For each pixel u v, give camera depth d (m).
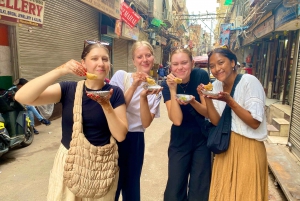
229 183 1.92
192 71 2.29
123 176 2.22
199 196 2.21
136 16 10.52
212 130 2.04
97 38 9.72
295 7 5.17
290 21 5.55
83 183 1.52
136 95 2.15
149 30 16.03
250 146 1.87
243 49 16.58
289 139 4.45
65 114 1.61
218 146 1.91
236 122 1.89
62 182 1.58
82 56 1.64
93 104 1.58
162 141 5.32
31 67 6.08
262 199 1.92
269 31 7.70
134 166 2.21
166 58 24.12
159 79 16.14
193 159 2.23
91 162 1.53
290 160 3.74
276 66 8.62
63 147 1.62
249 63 13.91
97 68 1.58
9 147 4.13
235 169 1.90
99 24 9.79
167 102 2.25
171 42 24.11
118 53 12.12
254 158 1.86
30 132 4.96
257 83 1.84
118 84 2.18
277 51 8.61
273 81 8.70
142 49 2.11
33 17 5.28
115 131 1.57
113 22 10.40
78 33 8.24
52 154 4.42
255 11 8.43
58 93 1.61
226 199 1.93
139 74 1.97
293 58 6.68
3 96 4.19
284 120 5.53
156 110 2.29
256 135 1.84
